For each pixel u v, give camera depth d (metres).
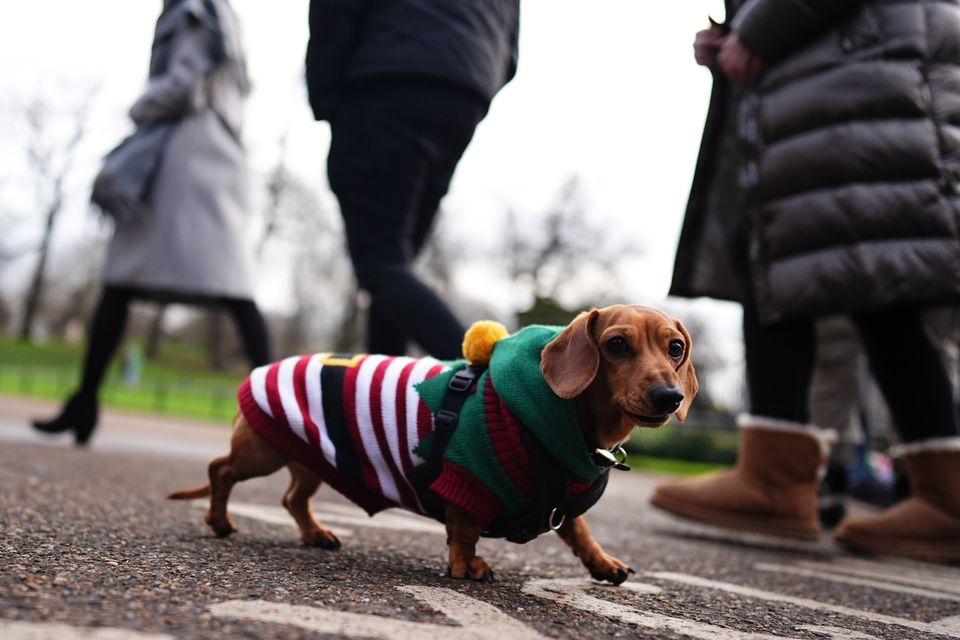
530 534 2.44
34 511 2.90
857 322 4.02
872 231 3.59
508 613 1.98
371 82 3.81
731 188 4.33
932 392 3.88
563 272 32.16
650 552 3.54
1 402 13.87
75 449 5.88
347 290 36.03
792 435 3.98
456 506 2.38
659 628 2.02
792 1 3.68
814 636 2.13
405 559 2.75
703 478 4.23
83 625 1.51
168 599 1.77
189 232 5.69
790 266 3.75
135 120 5.77
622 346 2.33
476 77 3.91
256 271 6.13
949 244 3.53
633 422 2.29
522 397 2.32
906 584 3.22
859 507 7.67
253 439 2.72
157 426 11.73
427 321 3.72
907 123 3.60
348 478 2.57
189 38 5.76
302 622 1.66
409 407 2.49
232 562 2.31
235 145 6.06
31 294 39.16
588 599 2.30
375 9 3.86
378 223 3.85
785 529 3.97
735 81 4.00
